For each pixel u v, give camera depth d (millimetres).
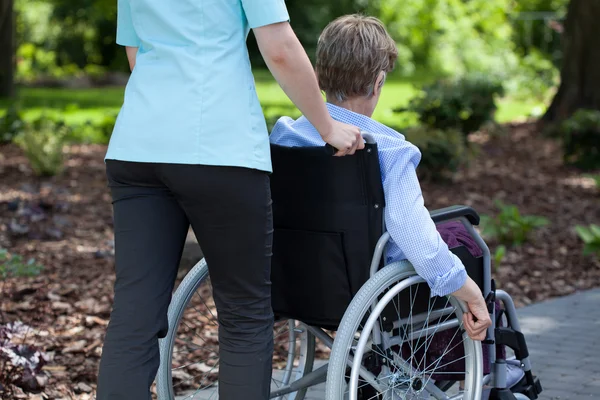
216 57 3895
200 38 3912
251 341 4094
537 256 11008
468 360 4633
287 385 5281
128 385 3824
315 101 3922
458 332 4773
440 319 4668
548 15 41719
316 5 48625
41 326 7816
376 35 4426
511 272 10234
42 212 12320
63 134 18688
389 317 4410
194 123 3838
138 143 3895
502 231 11523
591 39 22531
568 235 12148
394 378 4418
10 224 11508
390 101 31453
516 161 18719
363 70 4379
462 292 4379
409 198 4234
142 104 3930
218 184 3848
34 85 37469
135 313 3885
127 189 4016
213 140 3830
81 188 15156
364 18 4504
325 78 4484
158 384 4648
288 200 4469
